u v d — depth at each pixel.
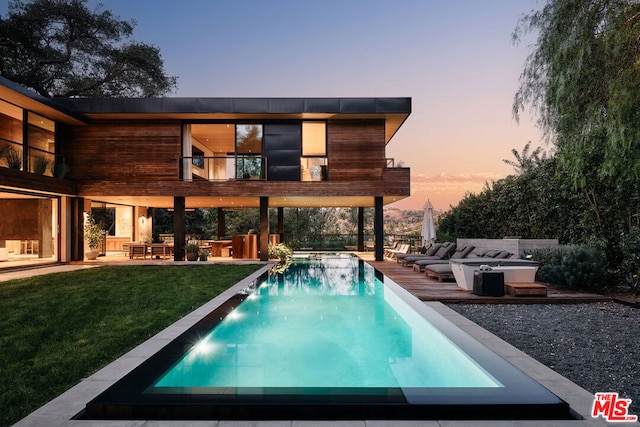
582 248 6.92
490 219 13.52
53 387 2.79
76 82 20.80
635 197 7.18
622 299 5.98
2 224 13.52
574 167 5.53
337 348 4.16
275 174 12.30
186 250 12.35
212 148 16.89
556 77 5.30
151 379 2.72
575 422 2.21
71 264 11.34
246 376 3.28
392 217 38.03
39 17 18.64
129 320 4.66
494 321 4.82
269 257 13.02
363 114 11.76
